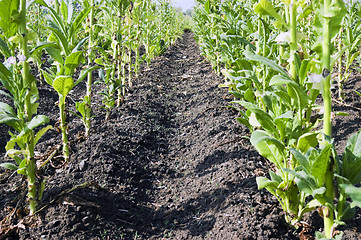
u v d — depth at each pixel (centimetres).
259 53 338
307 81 207
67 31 302
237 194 274
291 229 229
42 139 391
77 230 232
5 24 201
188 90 682
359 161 169
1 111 208
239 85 331
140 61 707
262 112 213
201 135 438
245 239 217
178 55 1219
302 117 218
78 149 348
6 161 323
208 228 248
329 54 168
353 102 462
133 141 397
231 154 354
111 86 434
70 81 262
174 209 285
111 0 447
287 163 216
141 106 522
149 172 354
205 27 821
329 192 174
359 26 430
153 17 577
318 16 178
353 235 211
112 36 460
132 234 250
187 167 367
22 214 238
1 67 202
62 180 291
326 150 154
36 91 221
